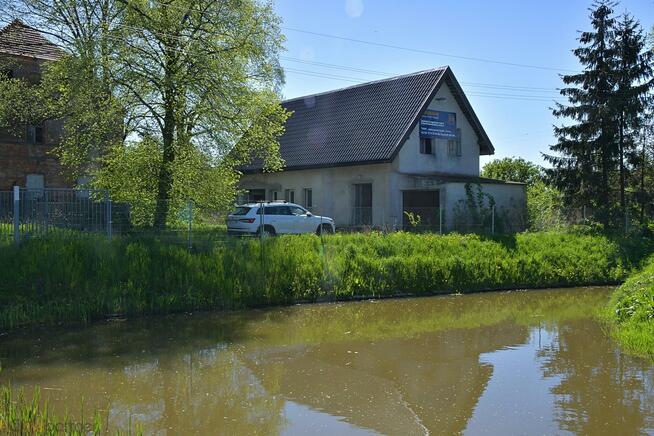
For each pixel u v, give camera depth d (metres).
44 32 21.98
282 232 23.17
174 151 19.47
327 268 16.66
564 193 29.42
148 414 7.32
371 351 10.84
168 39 19.56
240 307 15.05
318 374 9.22
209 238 16.23
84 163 21.14
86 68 18.89
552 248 21.77
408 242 19.33
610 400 7.86
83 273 13.61
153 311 13.95
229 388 8.45
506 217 28.34
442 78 28.80
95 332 12.11
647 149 28.78
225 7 20.16
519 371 9.41
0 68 24.47
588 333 12.54
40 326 12.53
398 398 8.02
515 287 19.67
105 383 8.60
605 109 26.97
